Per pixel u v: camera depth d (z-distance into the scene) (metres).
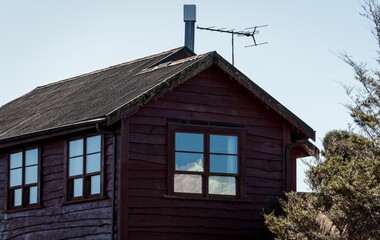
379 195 20.05
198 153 25.95
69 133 26.06
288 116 27.45
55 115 28.36
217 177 26.23
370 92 21.52
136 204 24.75
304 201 22.61
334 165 21.44
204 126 26.09
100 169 25.33
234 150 26.61
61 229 26.72
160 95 25.06
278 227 21.88
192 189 25.77
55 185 27.14
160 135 25.39
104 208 25.11
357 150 21.53
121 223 24.42
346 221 20.73
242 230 26.39
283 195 27.25
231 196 26.41
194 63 25.75
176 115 25.73
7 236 29.06
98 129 24.52
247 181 26.73
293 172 29.03
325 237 20.59
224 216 26.16
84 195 25.88
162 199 25.19
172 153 25.45
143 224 24.78
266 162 27.22
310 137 27.86
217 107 26.48
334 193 20.81
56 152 27.25
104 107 25.56
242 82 26.66
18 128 29.38
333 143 22.62
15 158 29.09
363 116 21.20
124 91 26.69
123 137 24.72
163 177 25.28
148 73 28.03
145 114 25.22
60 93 32.59
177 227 25.31
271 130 27.52
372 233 20.27
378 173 20.55
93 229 25.41
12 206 29.11
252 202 26.72
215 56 26.16
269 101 27.11
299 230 21.36
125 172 24.66
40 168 27.77
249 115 27.09
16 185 28.88
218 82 26.62
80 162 26.19
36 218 27.86
